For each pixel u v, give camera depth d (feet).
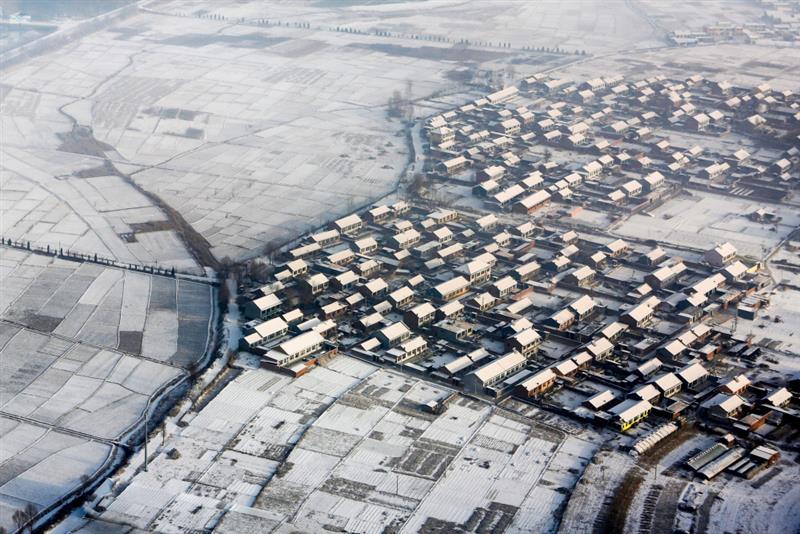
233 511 529.04
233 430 618.44
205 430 619.67
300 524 522.06
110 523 529.86
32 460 599.98
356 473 570.05
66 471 588.50
